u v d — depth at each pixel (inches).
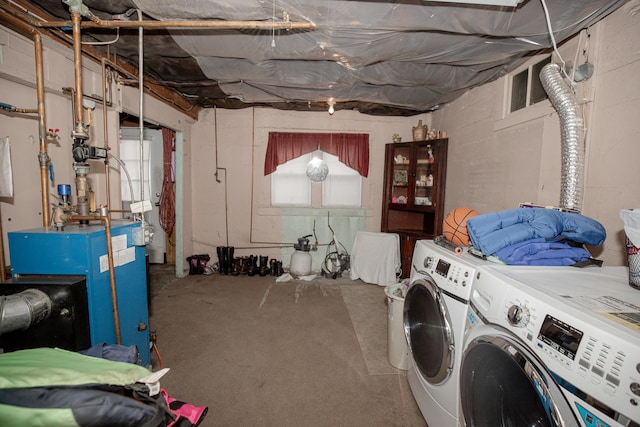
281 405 67.7
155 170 169.8
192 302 125.2
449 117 144.4
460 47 78.8
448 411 51.3
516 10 60.8
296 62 94.2
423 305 62.1
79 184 64.8
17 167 71.1
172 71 104.8
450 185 142.3
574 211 66.4
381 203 176.9
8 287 51.2
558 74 71.1
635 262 38.9
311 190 175.0
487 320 41.1
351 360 85.1
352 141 170.6
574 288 38.4
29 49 70.2
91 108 83.0
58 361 31.2
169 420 33.4
